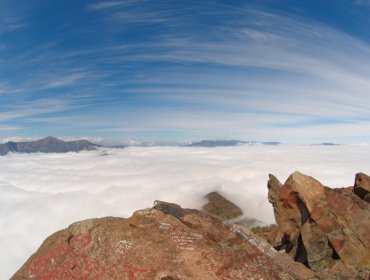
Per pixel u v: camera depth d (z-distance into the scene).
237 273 10.56
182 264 10.35
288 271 11.67
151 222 11.80
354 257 19.41
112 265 10.40
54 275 10.85
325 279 12.59
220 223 12.59
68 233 11.67
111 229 11.32
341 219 21.02
